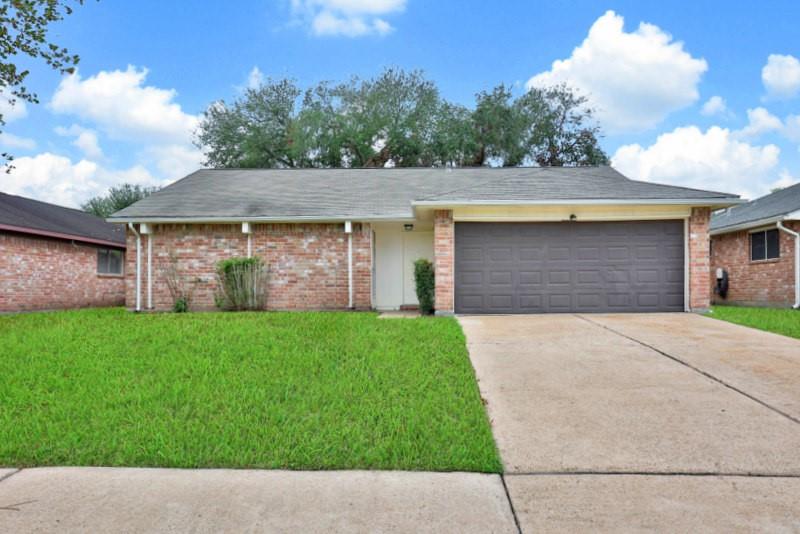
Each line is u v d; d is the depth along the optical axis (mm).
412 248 14922
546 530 2725
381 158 32625
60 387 5355
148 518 2848
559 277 11586
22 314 13273
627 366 6242
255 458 3639
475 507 2984
